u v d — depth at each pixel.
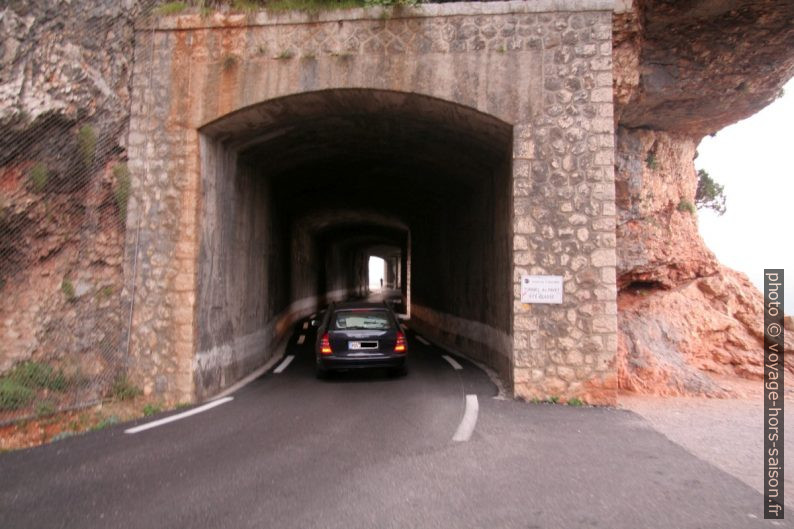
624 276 11.80
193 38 8.93
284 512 4.03
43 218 7.46
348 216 26.17
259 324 12.88
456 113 9.08
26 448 5.78
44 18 7.39
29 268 7.39
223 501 4.24
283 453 5.60
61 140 7.64
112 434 6.43
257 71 8.84
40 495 4.38
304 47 8.82
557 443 5.98
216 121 8.84
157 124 8.82
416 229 23.80
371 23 8.77
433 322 19.67
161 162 8.77
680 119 11.59
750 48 9.60
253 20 8.86
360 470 5.04
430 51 8.69
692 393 9.80
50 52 7.45
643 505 4.20
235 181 10.77
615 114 10.15
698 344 11.25
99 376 8.12
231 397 8.92
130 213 8.73
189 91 8.86
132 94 8.88
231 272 10.49
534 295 8.34
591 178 8.41
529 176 8.46
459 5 8.67
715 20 9.06
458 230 15.64
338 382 10.30
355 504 4.19
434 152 12.16
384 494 4.41
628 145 11.83
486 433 6.41
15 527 3.77
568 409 7.78
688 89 10.45
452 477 4.84
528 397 8.25
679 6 8.84
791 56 9.73
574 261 8.35
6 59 6.86
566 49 8.54
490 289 11.75
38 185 7.30
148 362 8.45
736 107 11.14
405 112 9.70
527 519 3.91
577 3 8.55
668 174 12.35
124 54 8.80
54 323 7.59
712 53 9.77
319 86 8.74
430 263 20.39
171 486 4.59
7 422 6.38
